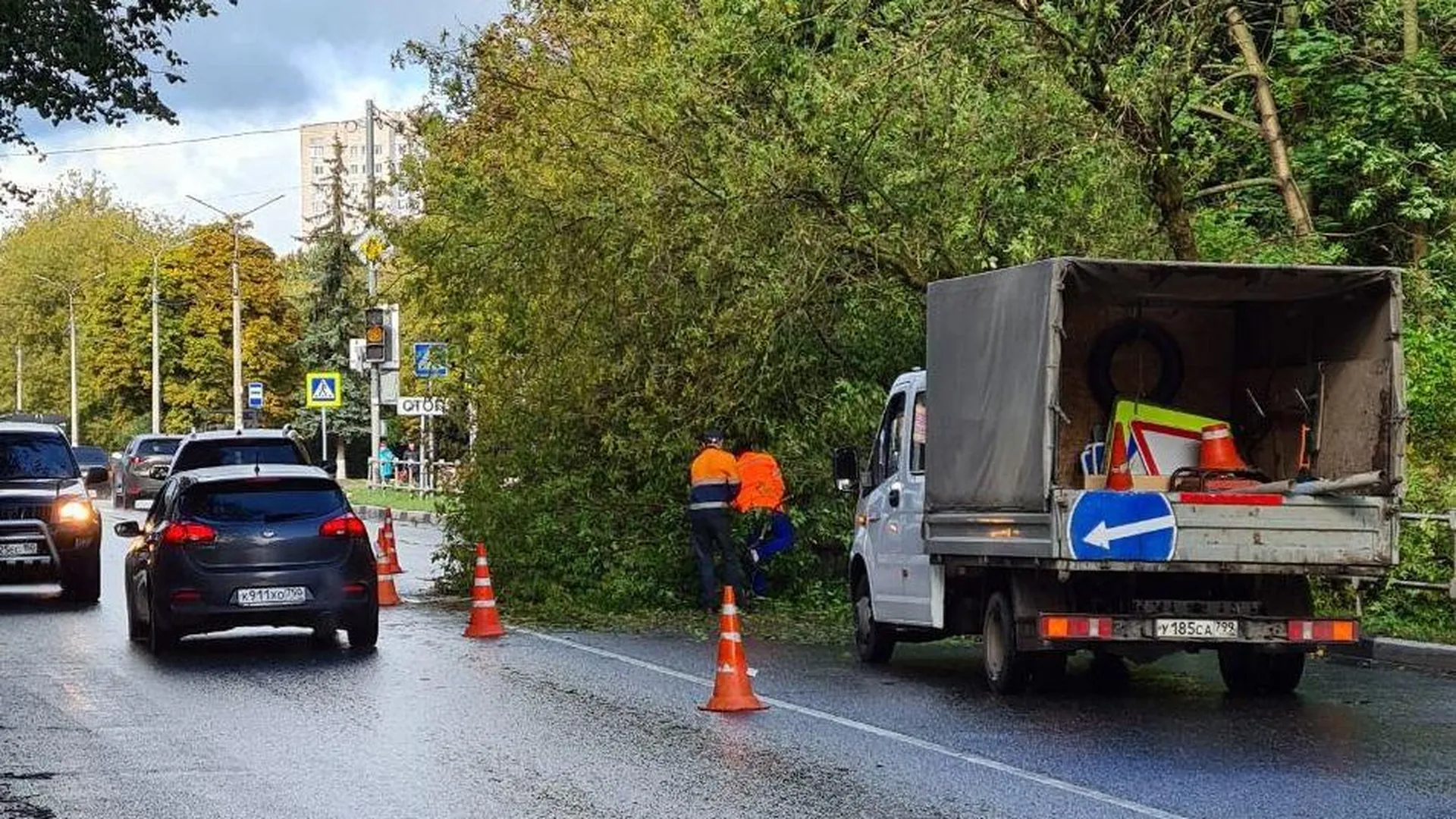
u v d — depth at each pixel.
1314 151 23.42
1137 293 12.97
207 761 10.58
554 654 16.33
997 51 18.50
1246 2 21.16
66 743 11.30
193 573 16.39
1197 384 14.55
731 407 21.05
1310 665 15.44
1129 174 18.42
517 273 21.52
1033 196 19.08
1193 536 12.33
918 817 8.73
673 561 20.97
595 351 21.30
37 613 21.14
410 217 23.05
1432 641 15.63
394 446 63.62
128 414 97.19
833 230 19.11
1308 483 12.45
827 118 18.42
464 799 9.27
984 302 13.30
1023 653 13.16
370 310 45.31
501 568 21.69
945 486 13.79
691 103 19.50
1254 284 12.88
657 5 20.31
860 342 20.77
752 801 9.18
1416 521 17.16
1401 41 23.81
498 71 21.66
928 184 18.80
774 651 16.72
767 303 19.41
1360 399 13.27
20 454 23.36
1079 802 9.09
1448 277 22.03
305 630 19.06
